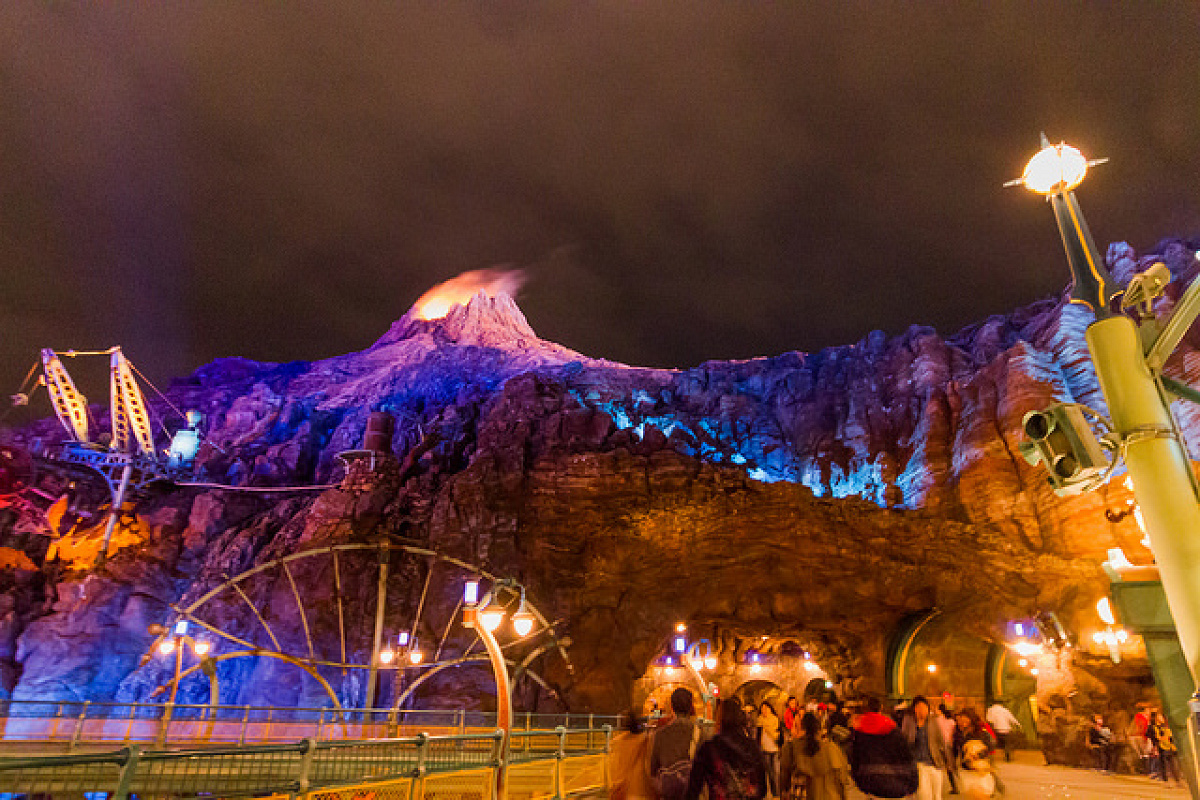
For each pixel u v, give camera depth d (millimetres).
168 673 56219
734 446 68875
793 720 15578
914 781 7461
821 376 72500
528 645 46375
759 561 45469
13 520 64750
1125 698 33844
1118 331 5430
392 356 99438
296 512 67938
